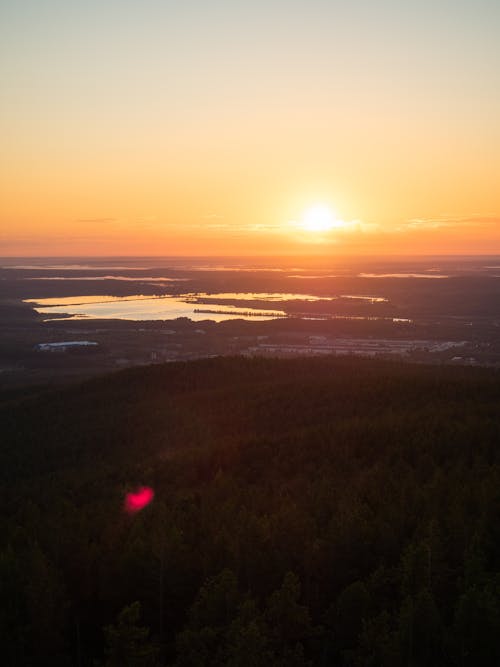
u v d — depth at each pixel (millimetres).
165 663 27781
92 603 31406
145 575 30625
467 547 29672
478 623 23922
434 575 27797
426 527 31125
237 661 23188
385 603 27484
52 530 35781
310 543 31516
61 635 28672
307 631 26469
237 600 27266
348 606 26750
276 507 38094
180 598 30578
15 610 28328
